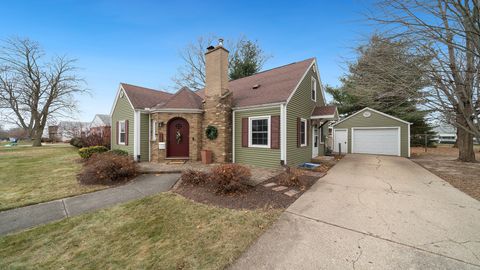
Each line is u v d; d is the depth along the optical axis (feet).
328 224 10.64
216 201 14.46
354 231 9.84
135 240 9.74
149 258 8.28
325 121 40.50
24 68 62.49
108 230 10.76
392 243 8.71
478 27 13.24
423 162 32.71
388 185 18.30
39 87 65.41
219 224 11.00
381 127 45.62
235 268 7.38
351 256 7.88
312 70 36.11
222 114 29.27
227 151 29.55
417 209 12.51
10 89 61.31
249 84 37.01
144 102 35.47
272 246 8.73
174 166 26.73
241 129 29.60
